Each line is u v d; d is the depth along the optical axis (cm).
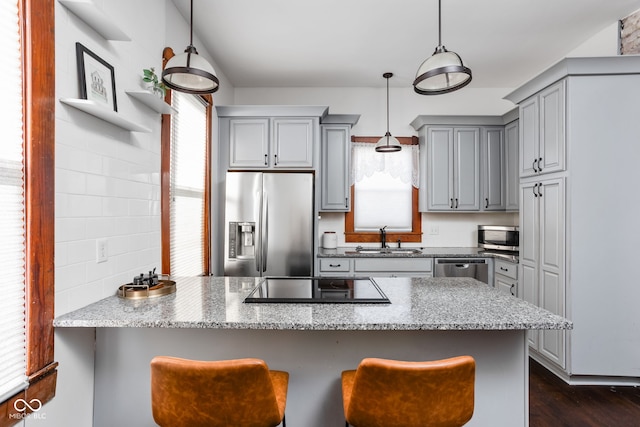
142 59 191
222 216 347
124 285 167
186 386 101
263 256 309
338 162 371
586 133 233
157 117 207
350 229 404
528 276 283
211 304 149
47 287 125
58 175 130
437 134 376
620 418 202
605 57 224
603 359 233
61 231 132
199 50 290
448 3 244
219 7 247
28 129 117
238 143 348
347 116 364
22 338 118
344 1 242
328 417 152
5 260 112
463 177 375
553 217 252
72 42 138
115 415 152
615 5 247
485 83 393
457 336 149
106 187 159
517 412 148
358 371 104
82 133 143
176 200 247
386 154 403
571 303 235
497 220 407
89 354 149
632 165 229
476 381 149
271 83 391
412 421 103
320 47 309
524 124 288
